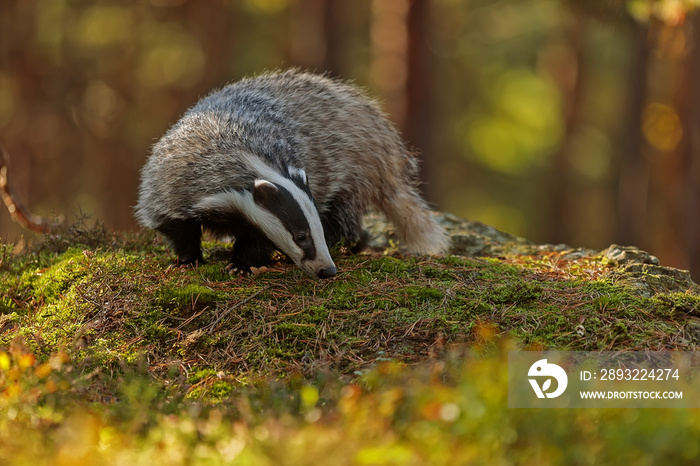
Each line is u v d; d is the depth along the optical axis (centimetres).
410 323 972
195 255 1147
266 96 1192
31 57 3853
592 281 1084
